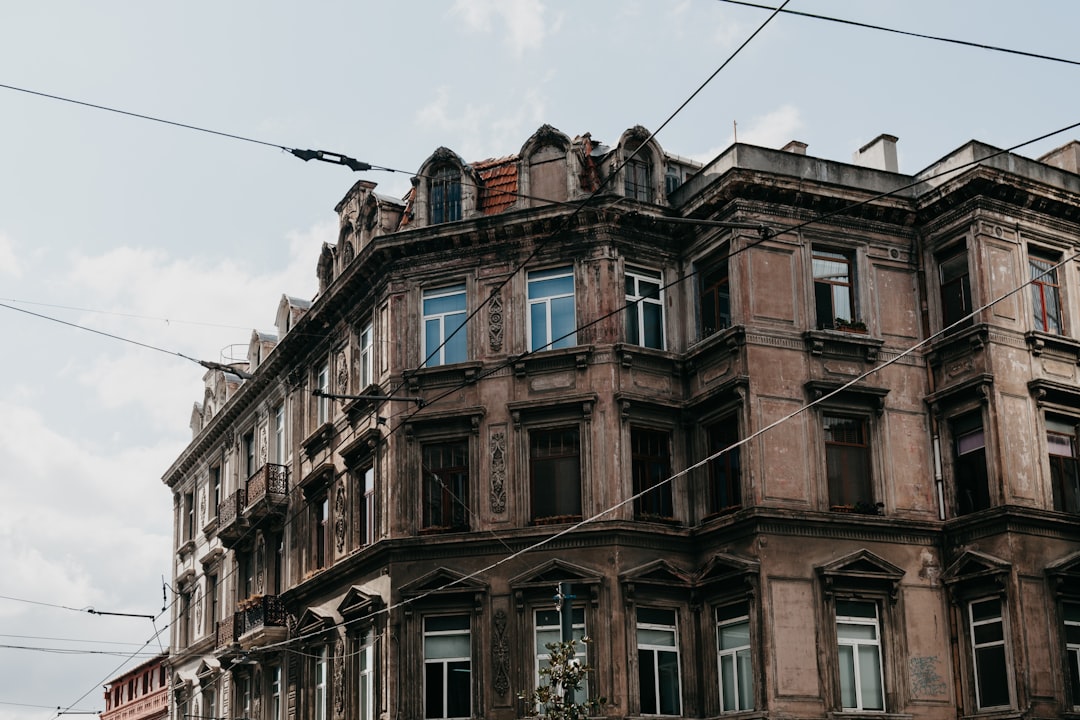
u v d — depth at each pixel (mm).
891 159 39188
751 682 32250
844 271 35656
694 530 34188
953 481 34438
